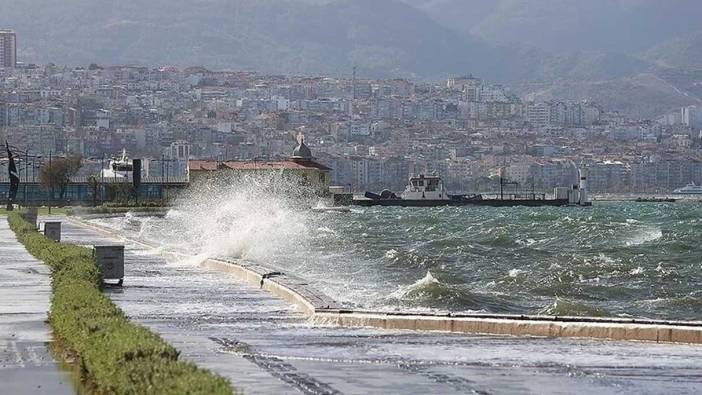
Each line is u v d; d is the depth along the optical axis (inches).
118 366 1923.0
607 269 6003.9
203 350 2600.9
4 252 6240.2
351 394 1996.8
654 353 2600.9
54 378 2177.7
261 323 3225.9
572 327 2923.2
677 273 5910.4
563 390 2063.2
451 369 2316.7
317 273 5807.1
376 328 3115.2
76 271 3954.2
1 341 2699.3
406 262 6609.3
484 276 5748.0
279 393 1994.3
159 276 4955.7
